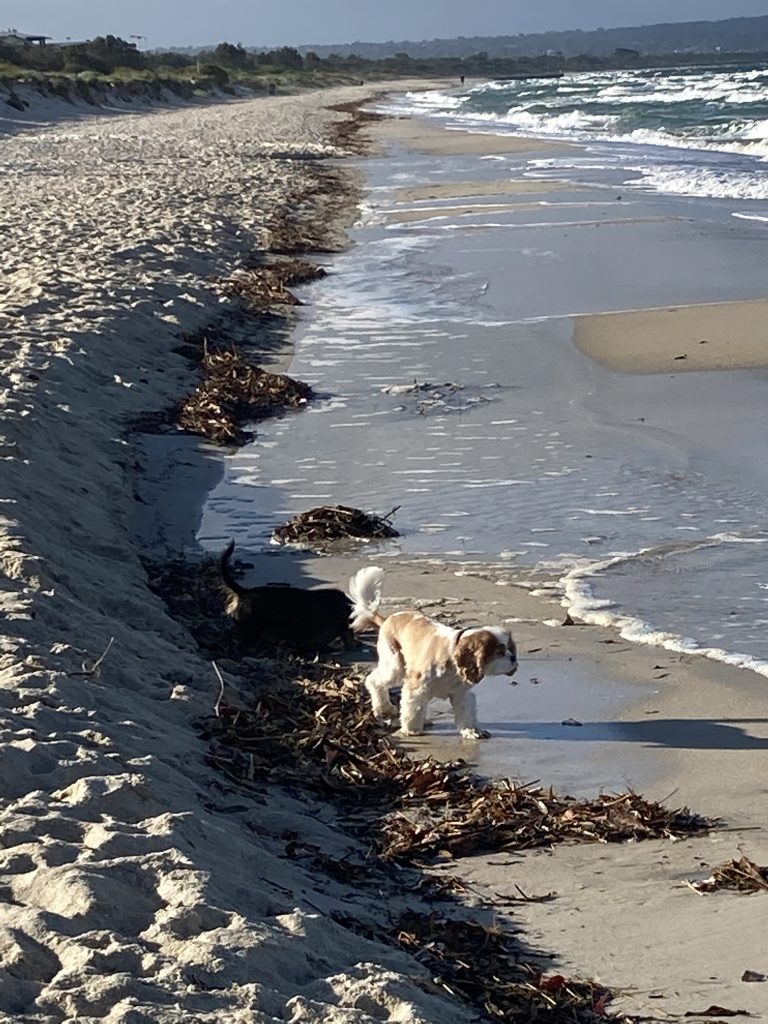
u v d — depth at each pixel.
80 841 4.88
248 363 16.27
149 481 11.84
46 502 9.94
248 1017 3.73
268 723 7.03
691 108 61.66
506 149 46.81
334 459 12.34
